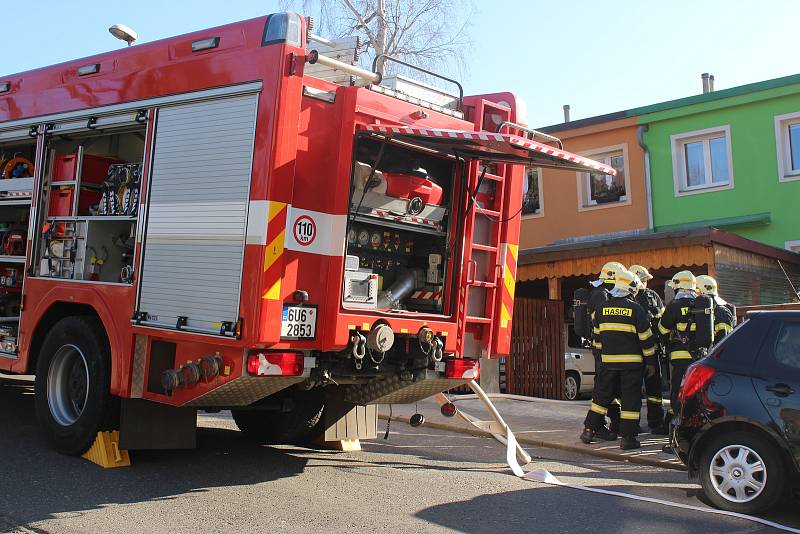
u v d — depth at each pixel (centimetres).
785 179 1612
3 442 676
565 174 1933
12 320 716
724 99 1686
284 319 512
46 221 687
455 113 649
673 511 553
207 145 545
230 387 525
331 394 693
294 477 619
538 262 1373
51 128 677
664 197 1773
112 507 502
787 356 562
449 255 644
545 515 529
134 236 614
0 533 437
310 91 532
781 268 1383
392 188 590
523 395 1320
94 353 608
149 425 607
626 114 1822
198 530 460
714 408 577
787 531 509
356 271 561
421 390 662
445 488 605
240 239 513
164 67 586
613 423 887
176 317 546
